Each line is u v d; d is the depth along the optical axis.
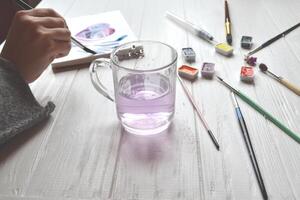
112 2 0.93
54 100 0.58
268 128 0.51
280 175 0.44
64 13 0.87
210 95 0.58
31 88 0.61
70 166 0.46
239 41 0.73
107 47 0.71
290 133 0.50
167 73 0.49
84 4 0.92
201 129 0.51
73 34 0.76
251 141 0.49
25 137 0.51
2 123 0.50
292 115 0.53
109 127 0.52
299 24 0.78
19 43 0.61
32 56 0.61
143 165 0.46
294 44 0.71
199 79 0.62
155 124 0.50
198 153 0.47
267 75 0.62
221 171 0.45
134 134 0.51
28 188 0.43
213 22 0.81
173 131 0.51
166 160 0.46
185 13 0.85
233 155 0.47
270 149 0.48
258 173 0.44
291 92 0.58
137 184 0.43
